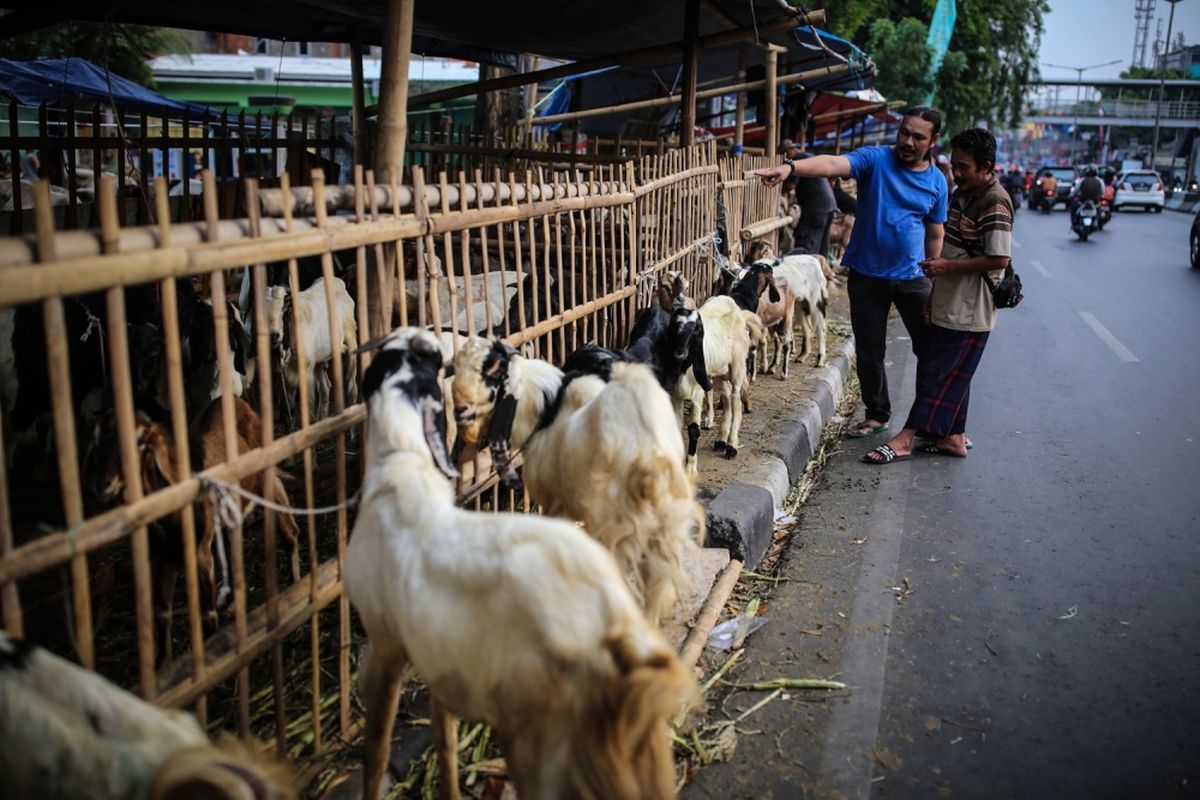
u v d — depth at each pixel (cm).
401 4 402
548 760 237
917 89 2700
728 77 1577
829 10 2427
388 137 417
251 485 413
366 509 296
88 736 218
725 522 524
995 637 454
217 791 205
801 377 890
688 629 450
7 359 549
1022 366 981
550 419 422
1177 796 344
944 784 352
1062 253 2031
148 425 359
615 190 611
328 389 714
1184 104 7706
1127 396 860
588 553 245
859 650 442
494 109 1473
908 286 709
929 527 583
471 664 251
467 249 444
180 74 2542
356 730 366
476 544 256
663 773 233
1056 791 347
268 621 333
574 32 992
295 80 2575
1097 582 508
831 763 363
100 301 563
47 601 418
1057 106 10038
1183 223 3027
